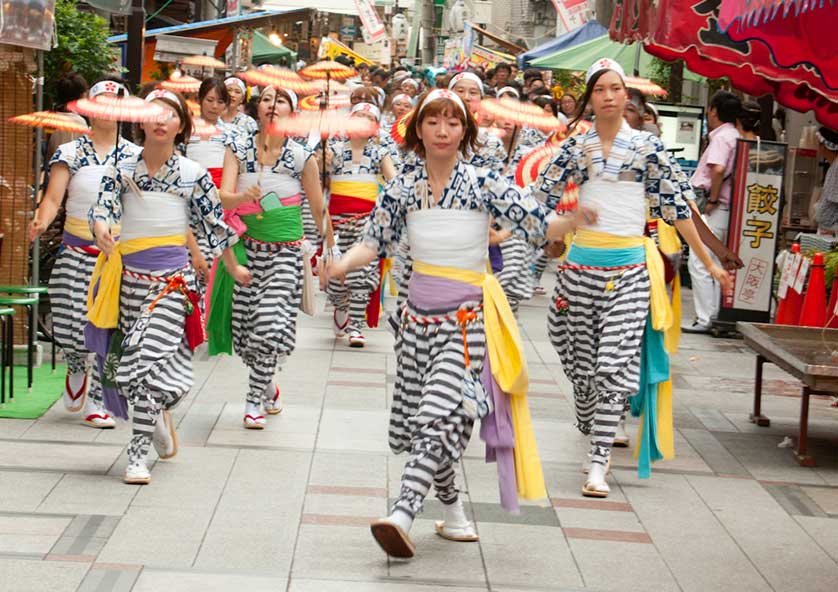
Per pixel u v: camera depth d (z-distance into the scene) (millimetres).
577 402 7184
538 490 5395
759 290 11672
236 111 9852
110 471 6438
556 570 5301
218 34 22719
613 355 6574
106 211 6238
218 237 6504
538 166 6961
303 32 38000
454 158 5277
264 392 7570
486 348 5309
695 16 9453
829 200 11680
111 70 12352
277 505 5980
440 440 5168
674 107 16141
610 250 6637
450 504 5574
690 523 6105
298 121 5488
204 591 4812
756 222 11617
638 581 5230
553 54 20859
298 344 10273
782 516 6305
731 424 8344
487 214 5320
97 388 7402
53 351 8914
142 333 6277
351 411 8008
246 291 7609
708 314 11992
